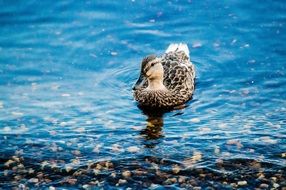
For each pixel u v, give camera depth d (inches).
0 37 696.4
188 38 685.3
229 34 685.3
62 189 443.2
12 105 573.9
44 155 487.5
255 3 735.7
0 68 640.4
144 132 520.7
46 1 754.2
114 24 714.2
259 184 438.9
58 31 705.6
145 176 453.7
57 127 532.4
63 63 650.8
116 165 469.4
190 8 736.3
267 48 655.8
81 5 753.6
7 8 748.6
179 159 474.0
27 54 665.6
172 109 569.6
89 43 682.8
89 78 624.7
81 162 475.5
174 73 601.9
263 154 476.1
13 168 471.5
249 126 520.4
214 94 586.9
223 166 461.4
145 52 666.8
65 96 590.9
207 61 642.8
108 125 534.9
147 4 748.0
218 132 513.3
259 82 597.3
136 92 584.1
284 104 556.7
